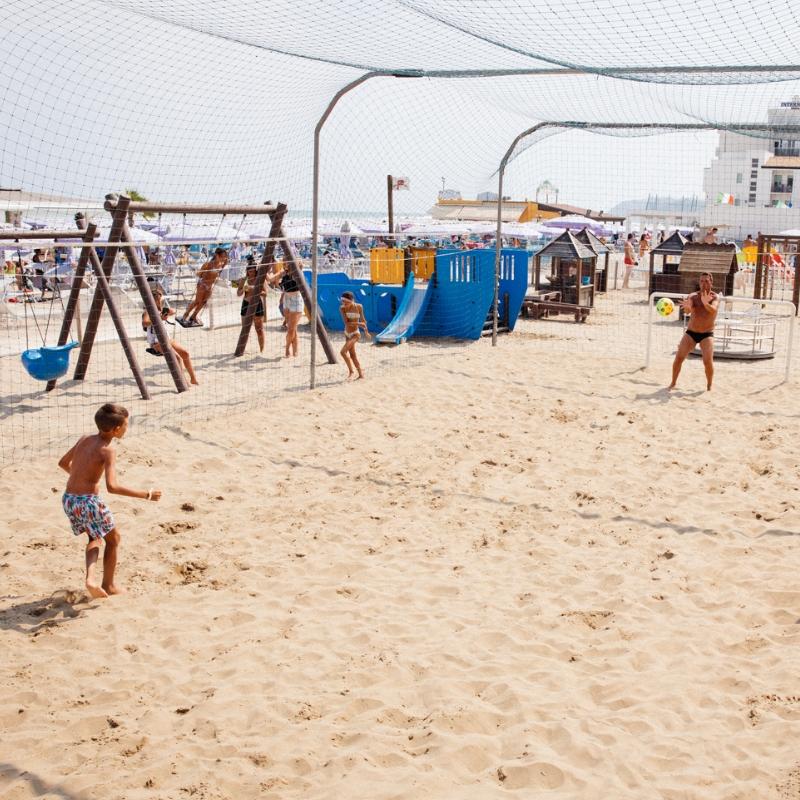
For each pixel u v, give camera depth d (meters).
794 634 5.04
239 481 8.11
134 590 5.75
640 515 7.19
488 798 3.52
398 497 7.70
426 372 13.39
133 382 12.45
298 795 3.56
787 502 7.36
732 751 3.86
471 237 34.88
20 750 3.93
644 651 4.86
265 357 14.64
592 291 21.41
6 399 11.22
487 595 5.70
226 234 27.11
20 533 6.70
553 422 10.37
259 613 5.41
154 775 3.70
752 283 29.83
